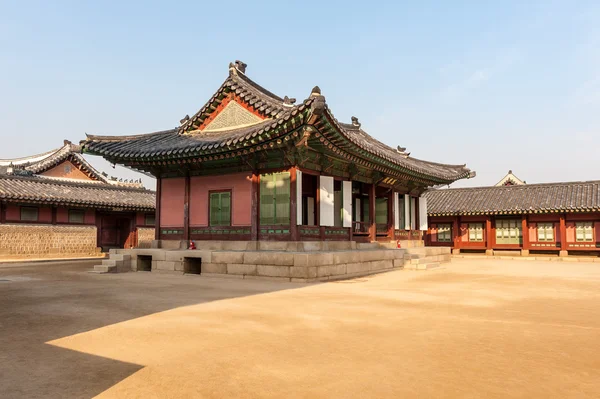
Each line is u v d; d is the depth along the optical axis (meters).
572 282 18.31
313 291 14.51
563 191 43.25
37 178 38.38
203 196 23.97
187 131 25.86
